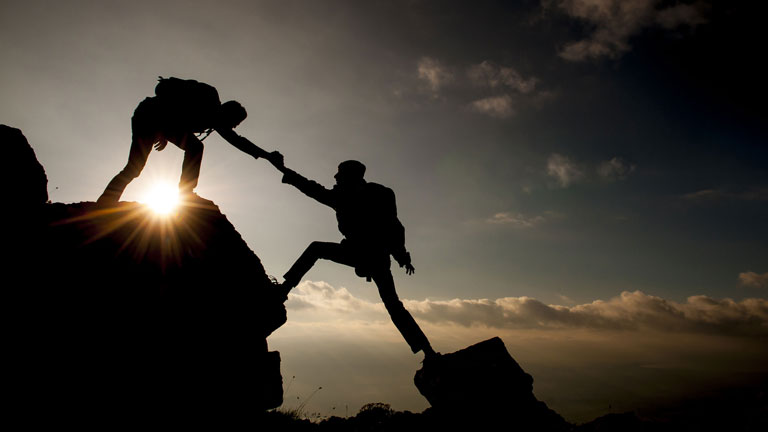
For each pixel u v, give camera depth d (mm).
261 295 4703
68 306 3488
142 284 3924
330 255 4793
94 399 3273
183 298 4086
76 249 3822
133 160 4578
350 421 6258
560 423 5215
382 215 4750
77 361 3318
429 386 5340
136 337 3645
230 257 4684
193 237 4496
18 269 3471
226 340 4234
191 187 4801
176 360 3773
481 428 4953
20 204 3918
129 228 4199
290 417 6004
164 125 4570
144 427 3391
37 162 4305
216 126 4715
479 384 5238
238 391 4172
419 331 4867
